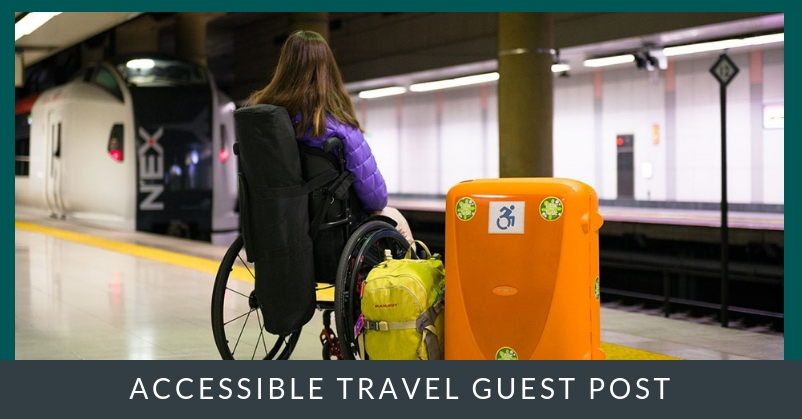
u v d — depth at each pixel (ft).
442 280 13.94
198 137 55.62
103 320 22.38
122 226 54.60
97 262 35.68
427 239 82.58
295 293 13.92
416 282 13.34
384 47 95.40
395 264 13.87
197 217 55.42
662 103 81.51
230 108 57.82
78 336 20.17
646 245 60.75
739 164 74.59
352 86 104.68
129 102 55.06
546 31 54.95
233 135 57.72
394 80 96.84
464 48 83.05
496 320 12.85
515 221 12.72
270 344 19.22
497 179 13.24
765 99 72.28
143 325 21.66
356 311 14.21
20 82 69.36
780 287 51.57
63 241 44.88
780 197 71.20
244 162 13.58
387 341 13.38
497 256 12.80
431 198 114.11
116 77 56.65
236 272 32.09
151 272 32.40
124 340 19.71
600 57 75.05
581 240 12.67
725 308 29.17
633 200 84.74
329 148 13.76
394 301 13.26
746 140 73.92
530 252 12.65
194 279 30.40
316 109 13.85
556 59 72.23
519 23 54.65
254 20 118.52
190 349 18.61
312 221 14.28
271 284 13.84
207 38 129.80
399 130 121.19
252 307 14.92
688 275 57.21
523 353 12.76
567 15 70.95
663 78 81.25
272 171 13.39
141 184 54.49
